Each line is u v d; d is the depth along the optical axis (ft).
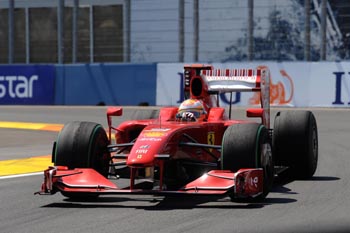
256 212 62.49
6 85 220.64
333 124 156.35
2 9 270.67
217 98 85.05
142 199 71.00
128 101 206.90
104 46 256.52
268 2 233.76
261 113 73.92
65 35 261.85
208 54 242.99
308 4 199.31
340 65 185.57
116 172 84.43
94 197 71.82
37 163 105.19
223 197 71.20
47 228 57.16
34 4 263.49
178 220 59.16
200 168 76.84
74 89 213.46
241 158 65.21
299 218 59.67
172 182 73.92
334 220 58.85
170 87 201.26
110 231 55.42
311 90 188.44
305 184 80.28
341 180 83.41
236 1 238.89
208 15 242.17
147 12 249.14
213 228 55.72
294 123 82.53
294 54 233.14
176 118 75.25
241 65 195.42
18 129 163.22
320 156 107.76
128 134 77.66
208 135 73.46
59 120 176.96
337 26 225.97
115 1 253.03
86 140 69.41
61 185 65.41
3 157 112.78
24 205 68.64
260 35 235.81
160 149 63.46
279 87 191.62
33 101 217.56
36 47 265.54
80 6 257.96
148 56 250.37
